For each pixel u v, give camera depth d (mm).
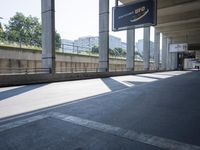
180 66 74688
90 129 5059
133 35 35219
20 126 5234
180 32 51438
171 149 3938
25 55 21719
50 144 4074
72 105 8109
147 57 43688
